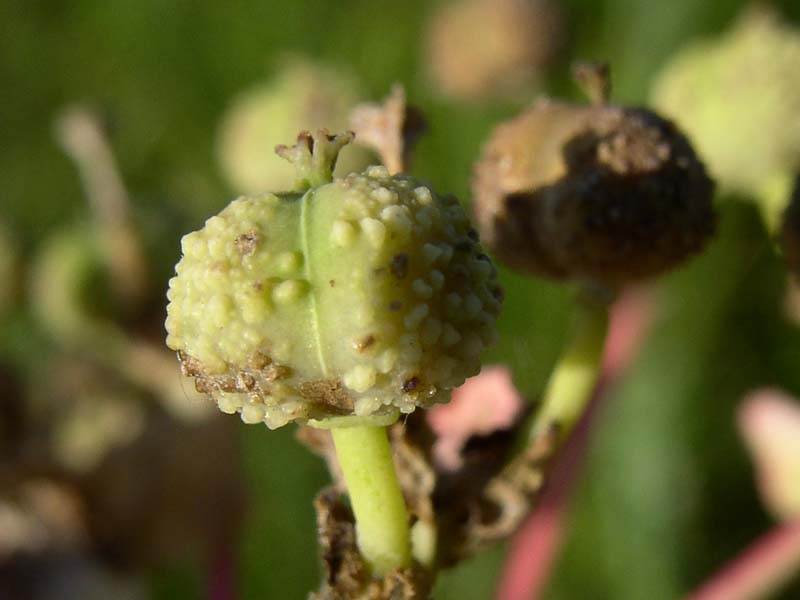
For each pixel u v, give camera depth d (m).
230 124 0.06
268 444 0.05
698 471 0.06
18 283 0.05
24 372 0.05
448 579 0.05
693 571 0.06
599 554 0.06
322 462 0.05
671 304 0.06
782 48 0.05
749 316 0.06
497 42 0.06
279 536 0.05
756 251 0.06
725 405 0.06
